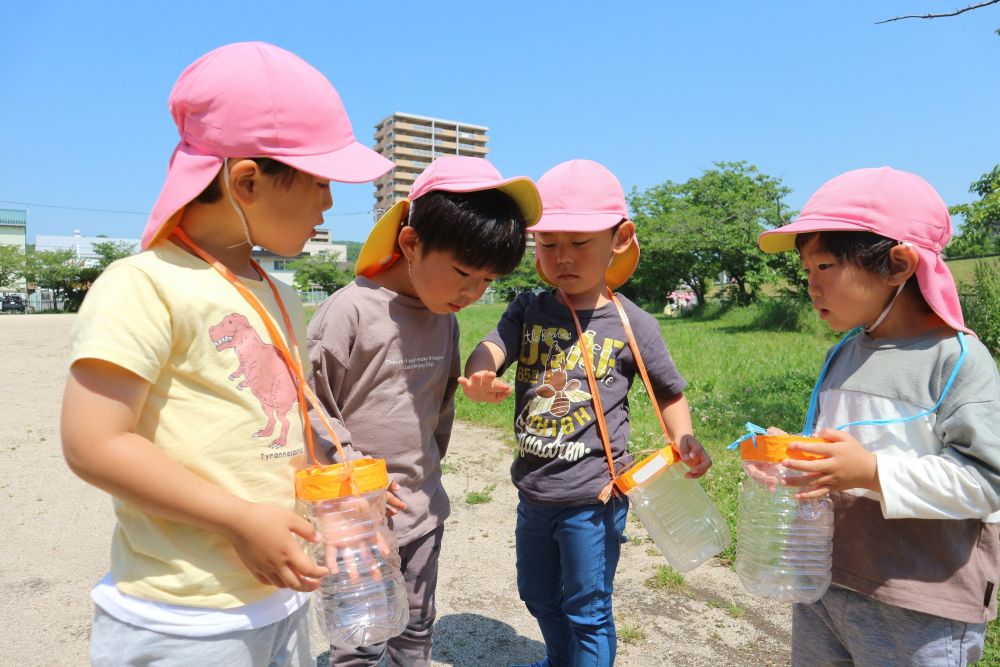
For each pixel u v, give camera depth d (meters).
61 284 51.62
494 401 2.11
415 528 2.05
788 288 26.30
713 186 32.41
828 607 1.70
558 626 2.37
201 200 1.38
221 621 1.29
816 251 1.67
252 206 1.36
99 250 53.00
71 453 1.18
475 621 3.03
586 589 2.16
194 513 1.20
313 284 64.31
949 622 1.54
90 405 1.17
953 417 1.49
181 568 1.27
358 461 1.47
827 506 1.67
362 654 2.00
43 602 3.15
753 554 1.76
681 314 33.66
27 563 3.56
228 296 1.35
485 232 1.78
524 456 2.28
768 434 1.59
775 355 12.41
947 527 1.54
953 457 1.47
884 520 1.58
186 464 1.29
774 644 2.80
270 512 1.25
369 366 2.02
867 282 1.61
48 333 18.67
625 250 2.34
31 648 2.77
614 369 2.26
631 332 2.29
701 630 2.91
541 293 2.44
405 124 106.12
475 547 3.81
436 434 2.30
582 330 2.28
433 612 2.17
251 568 1.26
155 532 1.29
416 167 107.31
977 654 1.58
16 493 4.62
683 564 2.14
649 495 2.11
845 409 1.68
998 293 10.91
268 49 1.39
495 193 1.88
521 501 2.34
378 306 2.04
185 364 1.29
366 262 2.07
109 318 1.20
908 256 1.56
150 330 1.22
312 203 1.41
